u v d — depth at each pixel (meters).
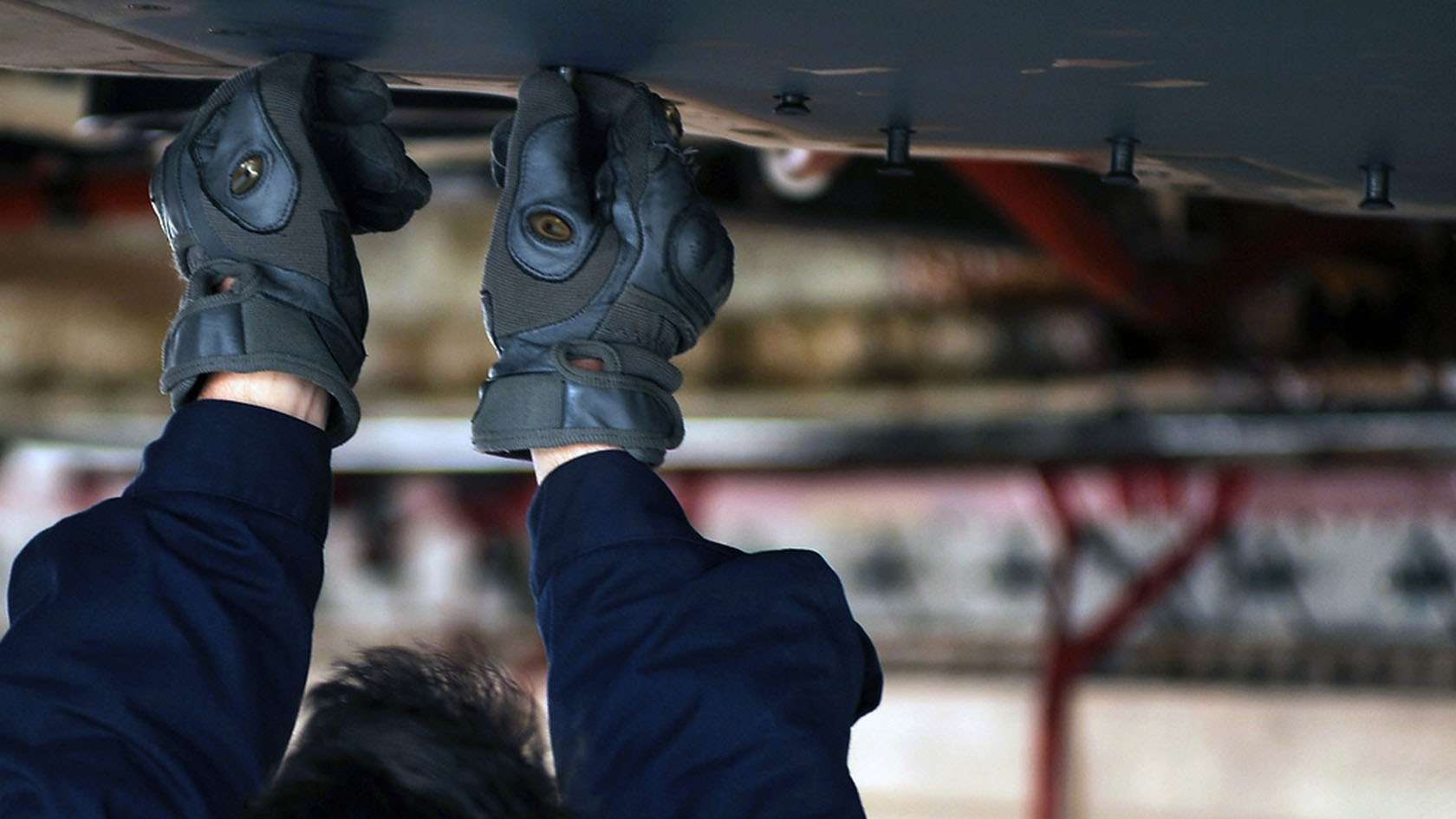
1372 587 14.37
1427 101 1.84
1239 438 12.30
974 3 1.55
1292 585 14.69
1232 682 15.37
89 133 2.52
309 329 1.65
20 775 1.36
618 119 1.78
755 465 15.09
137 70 1.93
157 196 1.72
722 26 1.64
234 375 1.67
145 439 16.91
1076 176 9.44
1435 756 15.20
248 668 1.49
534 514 1.71
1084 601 15.34
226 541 1.55
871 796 17.88
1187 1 1.52
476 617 17.34
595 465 1.68
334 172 1.77
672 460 15.42
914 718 17.66
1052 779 14.96
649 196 1.74
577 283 1.71
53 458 17.05
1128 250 10.28
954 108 1.99
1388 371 11.70
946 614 16.55
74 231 15.39
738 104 2.01
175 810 1.39
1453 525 13.95
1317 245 11.02
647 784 1.50
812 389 15.16
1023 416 13.81
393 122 2.68
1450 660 14.53
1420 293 11.52
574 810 0.95
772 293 15.27
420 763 0.91
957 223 9.27
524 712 0.99
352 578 17.64
